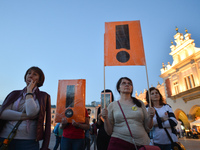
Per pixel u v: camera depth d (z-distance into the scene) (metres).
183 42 20.50
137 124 1.99
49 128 1.95
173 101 21.05
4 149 1.55
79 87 3.53
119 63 2.55
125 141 1.89
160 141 2.79
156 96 3.24
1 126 1.72
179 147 2.61
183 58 20.52
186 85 19.27
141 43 2.67
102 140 3.14
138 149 1.82
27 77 2.00
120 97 2.41
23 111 1.79
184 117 21.39
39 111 1.85
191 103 18.05
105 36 2.76
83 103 3.39
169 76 22.27
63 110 3.38
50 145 9.52
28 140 1.69
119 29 2.80
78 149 3.26
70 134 3.30
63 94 3.51
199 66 17.42
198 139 16.23
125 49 2.64
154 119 2.92
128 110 2.09
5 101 1.82
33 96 1.90
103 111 2.06
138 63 2.52
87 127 3.48
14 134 1.63
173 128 2.84
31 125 1.77
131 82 2.45
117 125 2.06
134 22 2.84
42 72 2.16
